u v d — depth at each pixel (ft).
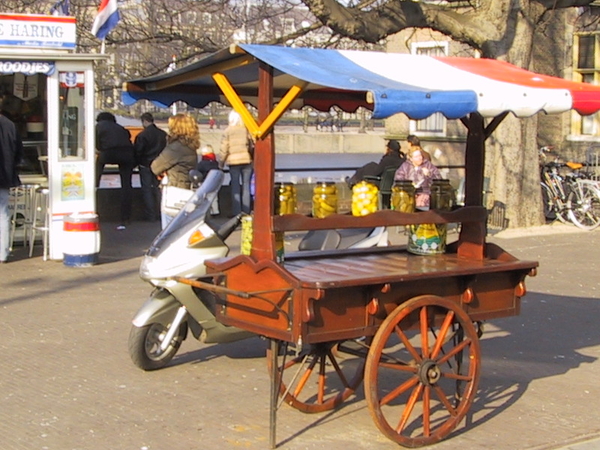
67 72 36.73
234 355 23.85
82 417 18.92
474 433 18.34
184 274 20.84
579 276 36.17
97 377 21.76
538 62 62.13
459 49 66.28
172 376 21.90
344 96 21.95
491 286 18.35
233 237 43.11
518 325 28.04
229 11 58.95
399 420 18.85
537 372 22.99
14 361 23.07
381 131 149.48
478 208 19.16
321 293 15.53
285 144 128.06
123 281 33.55
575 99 17.42
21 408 19.47
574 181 50.78
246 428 18.34
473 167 19.45
